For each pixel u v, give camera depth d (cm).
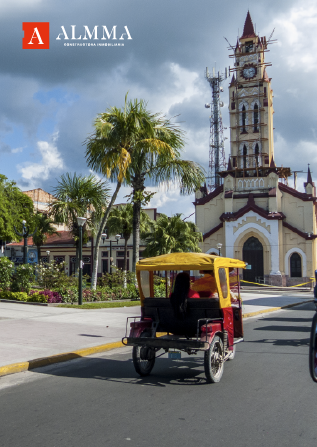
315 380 484
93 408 527
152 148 1820
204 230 5316
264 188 5053
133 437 430
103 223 2016
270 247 4812
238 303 854
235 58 5803
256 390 613
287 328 1352
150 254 3052
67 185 2225
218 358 679
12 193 4328
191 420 482
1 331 1075
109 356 880
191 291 727
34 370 739
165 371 745
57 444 413
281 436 435
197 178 1952
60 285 2081
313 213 4903
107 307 1784
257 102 5606
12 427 460
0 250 4981
